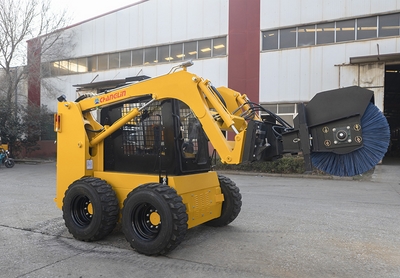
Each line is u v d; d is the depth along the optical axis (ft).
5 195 31.89
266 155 16.06
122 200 17.75
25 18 74.33
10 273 13.73
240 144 15.19
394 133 113.70
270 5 59.11
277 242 17.58
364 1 52.85
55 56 78.02
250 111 17.93
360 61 52.29
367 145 13.70
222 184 19.83
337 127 14.14
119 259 15.23
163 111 17.28
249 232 19.36
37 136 78.33
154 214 15.66
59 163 19.67
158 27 68.69
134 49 71.61
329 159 14.49
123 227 16.06
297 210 25.23
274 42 59.31
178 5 66.54
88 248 16.67
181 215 15.01
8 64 74.79
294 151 14.97
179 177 16.33
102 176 18.44
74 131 19.06
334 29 55.21
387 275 13.61
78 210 18.11
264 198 30.37
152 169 17.57
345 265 14.58
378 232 19.48
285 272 13.84
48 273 13.74
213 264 14.66
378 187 37.52
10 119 73.97
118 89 18.43
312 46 56.34
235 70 61.57
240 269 14.14
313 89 56.39
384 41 51.75
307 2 56.49
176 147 16.93
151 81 17.40
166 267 14.33
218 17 62.95
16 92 78.43
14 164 67.97
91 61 77.05
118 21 73.20
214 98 16.15
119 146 18.58
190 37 65.41
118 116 18.86
